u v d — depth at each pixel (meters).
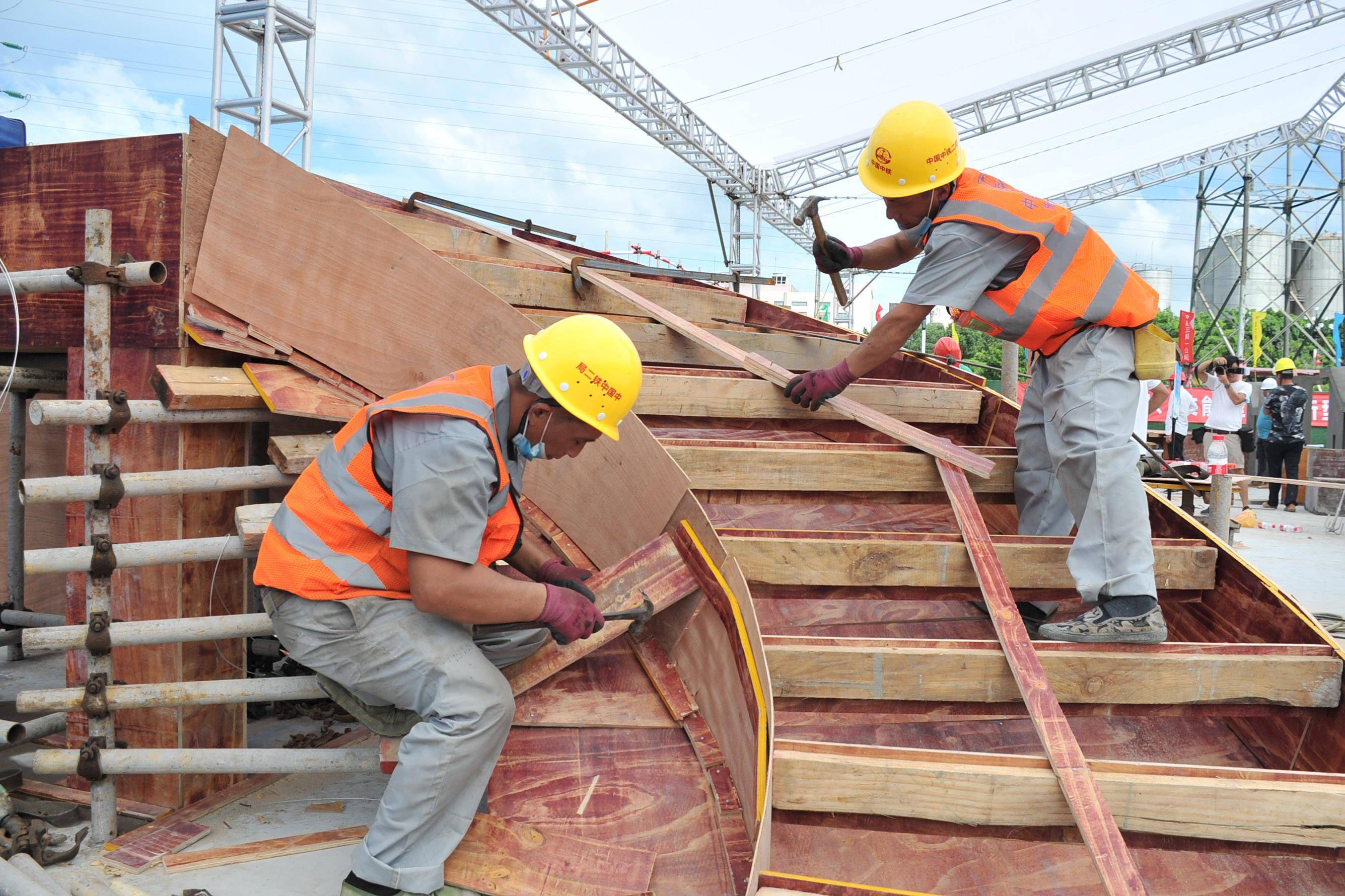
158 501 2.73
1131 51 12.95
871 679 2.34
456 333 2.76
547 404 2.03
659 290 4.69
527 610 2.00
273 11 10.20
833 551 2.71
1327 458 10.95
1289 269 23.12
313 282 2.72
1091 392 2.61
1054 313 2.62
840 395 3.63
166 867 2.33
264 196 2.68
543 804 2.20
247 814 2.66
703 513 2.55
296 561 1.98
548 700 2.39
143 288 2.69
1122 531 2.47
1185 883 2.11
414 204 4.73
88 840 2.54
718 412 3.46
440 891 1.97
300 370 2.75
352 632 1.98
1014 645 2.36
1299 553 8.09
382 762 2.16
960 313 2.89
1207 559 2.83
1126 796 1.93
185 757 2.46
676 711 2.42
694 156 14.78
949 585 2.75
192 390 2.50
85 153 2.77
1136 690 2.38
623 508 2.75
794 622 2.77
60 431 4.54
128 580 2.76
